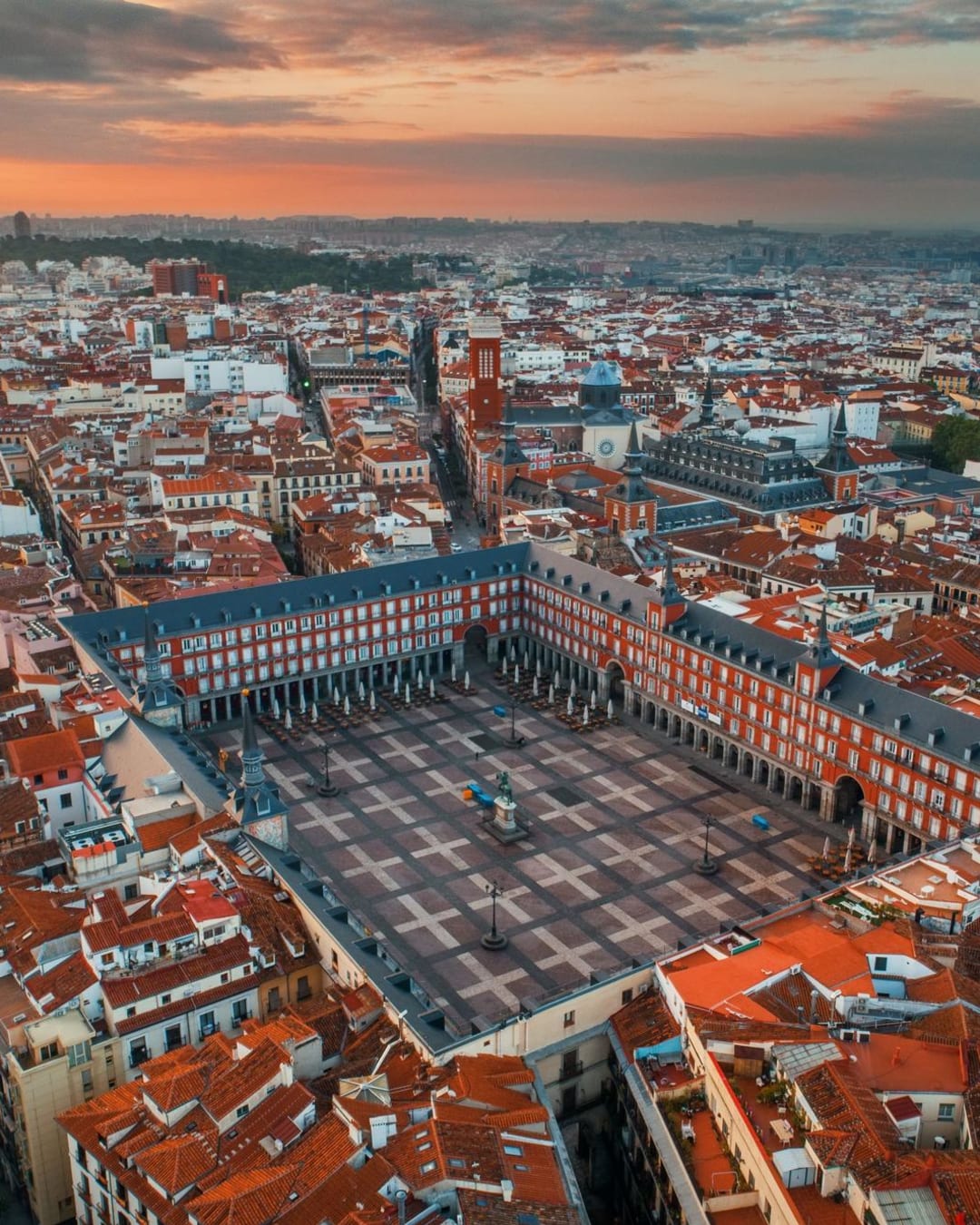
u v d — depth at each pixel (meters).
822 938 128.38
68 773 178.88
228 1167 100.44
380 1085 107.19
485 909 176.50
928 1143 100.88
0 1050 120.06
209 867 147.25
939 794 181.00
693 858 191.00
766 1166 94.75
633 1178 116.94
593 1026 127.62
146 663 192.50
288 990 134.00
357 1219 90.19
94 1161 106.69
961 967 124.94
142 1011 123.31
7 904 139.00
